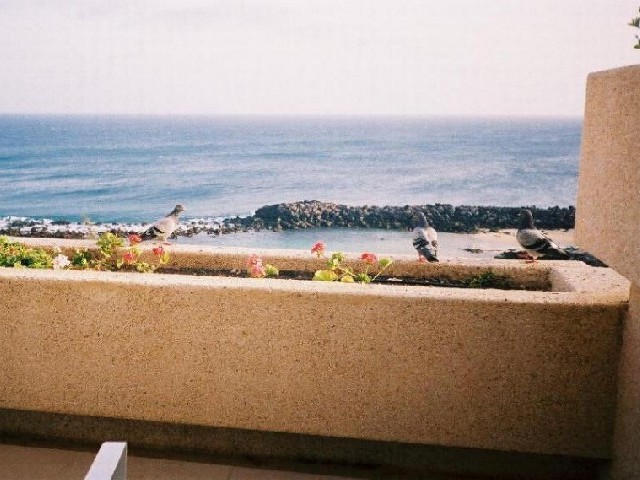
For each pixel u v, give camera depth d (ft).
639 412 7.58
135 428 9.64
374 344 8.57
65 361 9.17
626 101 7.20
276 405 8.95
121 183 213.25
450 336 8.43
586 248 8.45
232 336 8.79
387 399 8.72
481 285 11.39
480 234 95.45
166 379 9.06
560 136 461.78
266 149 345.51
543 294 8.55
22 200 182.19
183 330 8.86
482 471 9.07
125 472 4.17
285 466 9.30
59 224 108.06
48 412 9.57
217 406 9.06
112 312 8.93
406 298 8.39
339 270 11.91
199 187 210.79
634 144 7.00
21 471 8.93
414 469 9.21
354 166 270.87
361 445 9.25
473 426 8.67
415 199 190.70
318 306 8.54
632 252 7.06
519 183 219.20
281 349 8.75
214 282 8.80
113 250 12.66
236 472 9.11
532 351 8.36
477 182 222.28
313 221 105.40
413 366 8.58
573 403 8.43
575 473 8.89
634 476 7.70
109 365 9.12
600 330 8.19
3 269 9.37
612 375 8.29
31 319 9.08
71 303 8.96
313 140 414.41
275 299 8.59
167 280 8.87
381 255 12.31
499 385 8.50
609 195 7.68
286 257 12.12
